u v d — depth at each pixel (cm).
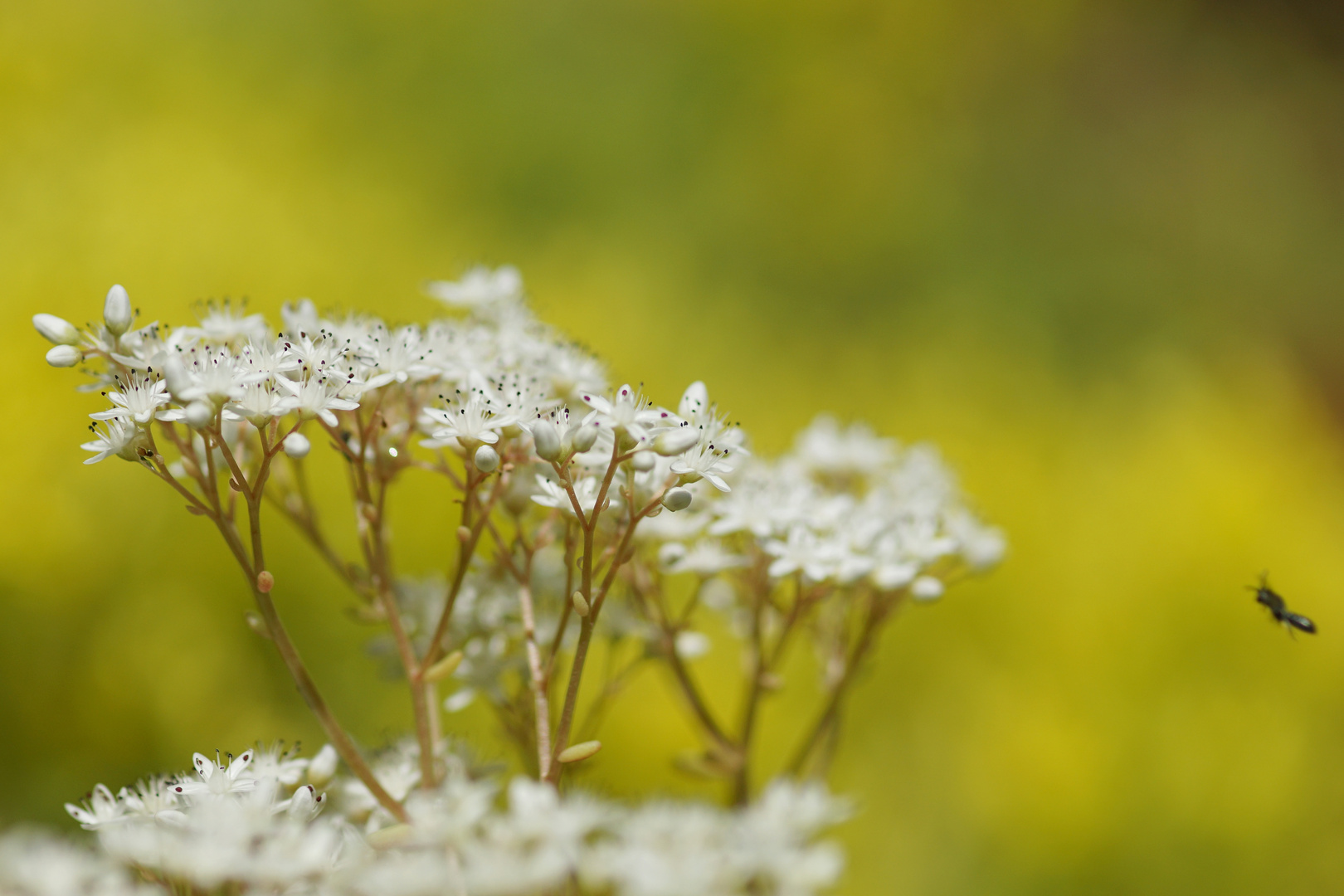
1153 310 128
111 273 60
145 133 73
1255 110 159
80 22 79
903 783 65
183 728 54
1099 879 62
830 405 82
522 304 43
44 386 55
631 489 39
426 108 108
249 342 39
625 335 75
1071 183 143
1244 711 65
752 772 58
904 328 110
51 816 51
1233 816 63
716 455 39
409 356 40
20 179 64
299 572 56
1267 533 71
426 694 40
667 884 36
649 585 42
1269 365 104
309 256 66
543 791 37
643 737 56
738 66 125
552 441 38
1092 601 69
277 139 81
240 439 40
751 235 117
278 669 57
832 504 42
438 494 57
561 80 117
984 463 76
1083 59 159
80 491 54
